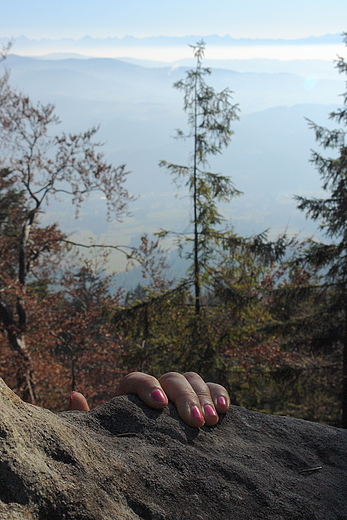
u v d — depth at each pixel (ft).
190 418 2.53
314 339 30.91
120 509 1.74
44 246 41.06
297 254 30.45
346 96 30.55
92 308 38.24
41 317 37.83
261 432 2.71
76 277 39.22
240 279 30.66
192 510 1.91
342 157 30.04
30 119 39.81
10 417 1.74
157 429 2.37
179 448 2.23
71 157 40.47
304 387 31.48
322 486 2.31
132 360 31.24
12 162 40.27
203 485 2.05
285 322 31.50
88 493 1.69
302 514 2.05
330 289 30.22
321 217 29.91
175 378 2.81
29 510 1.52
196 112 31.14
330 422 35.81
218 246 30.89
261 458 2.41
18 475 1.57
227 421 2.74
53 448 1.77
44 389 39.96
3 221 42.55
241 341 31.45
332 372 31.83
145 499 1.86
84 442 1.94
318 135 30.76
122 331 31.40
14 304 44.19
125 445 2.16
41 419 1.86
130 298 39.17
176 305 31.12
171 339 31.09
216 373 31.65
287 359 33.63
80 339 37.52
